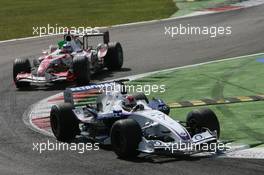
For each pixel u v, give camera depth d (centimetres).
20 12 15262
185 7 14338
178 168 4100
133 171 4100
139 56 9306
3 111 6234
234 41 10062
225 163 4156
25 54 10156
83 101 6488
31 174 4184
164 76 7600
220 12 13312
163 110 4750
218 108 5769
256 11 13125
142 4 15275
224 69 7788
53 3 16500
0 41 11700
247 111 5575
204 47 9725
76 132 5003
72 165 4328
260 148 4475
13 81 7919
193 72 7731
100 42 10875
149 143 4269
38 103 6538
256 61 8200
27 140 5078
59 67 7456
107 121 4791
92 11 14700
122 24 12712
